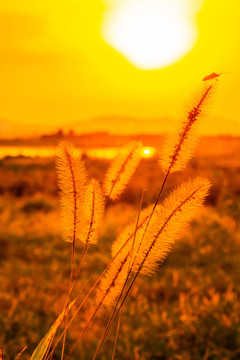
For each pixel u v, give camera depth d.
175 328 5.37
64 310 1.41
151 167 17.27
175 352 4.91
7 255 8.55
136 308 6.05
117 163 1.45
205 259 8.19
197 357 4.82
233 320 5.35
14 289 7.00
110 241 9.09
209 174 16.91
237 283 7.11
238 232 9.25
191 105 1.27
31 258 8.46
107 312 5.74
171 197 1.32
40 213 12.17
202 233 9.04
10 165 21.77
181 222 1.31
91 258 8.31
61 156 1.36
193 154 1.29
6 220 11.18
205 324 5.34
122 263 1.38
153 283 7.12
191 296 6.69
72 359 4.73
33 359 1.43
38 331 5.23
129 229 1.41
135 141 1.44
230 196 11.16
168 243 1.32
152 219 1.34
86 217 1.36
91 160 20.17
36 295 6.56
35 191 17.73
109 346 5.06
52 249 8.88
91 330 5.37
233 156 22.05
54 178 18.67
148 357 4.85
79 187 1.36
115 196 1.42
